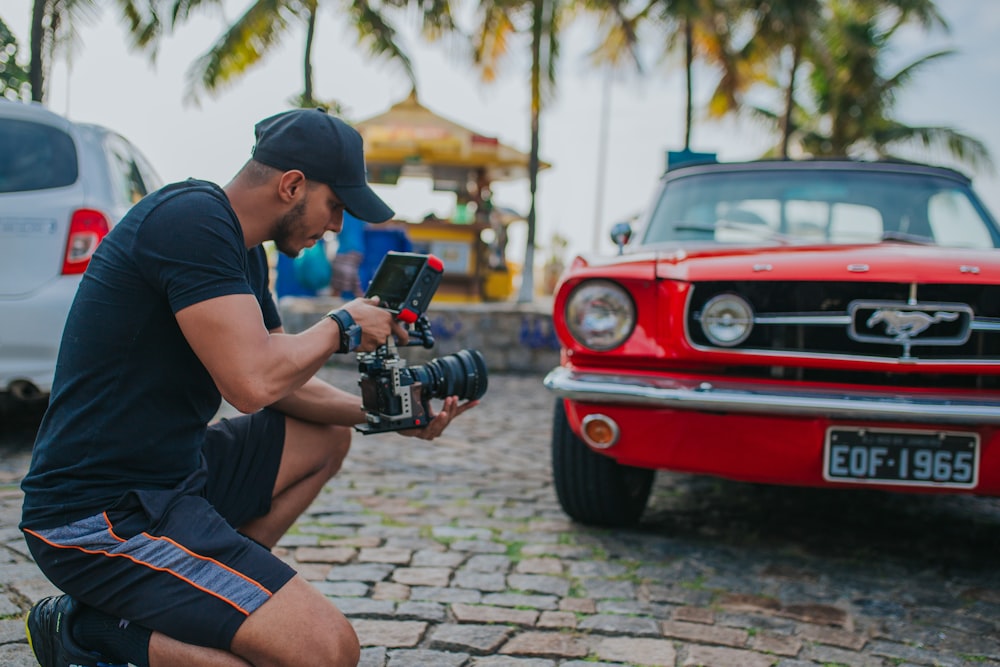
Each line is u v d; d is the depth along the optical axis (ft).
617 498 10.52
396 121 42.63
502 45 42.65
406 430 6.50
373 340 5.83
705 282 9.02
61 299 12.34
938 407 8.26
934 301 8.64
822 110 61.31
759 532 11.09
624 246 11.59
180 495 5.32
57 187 12.59
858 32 56.03
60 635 5.27
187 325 5.01
